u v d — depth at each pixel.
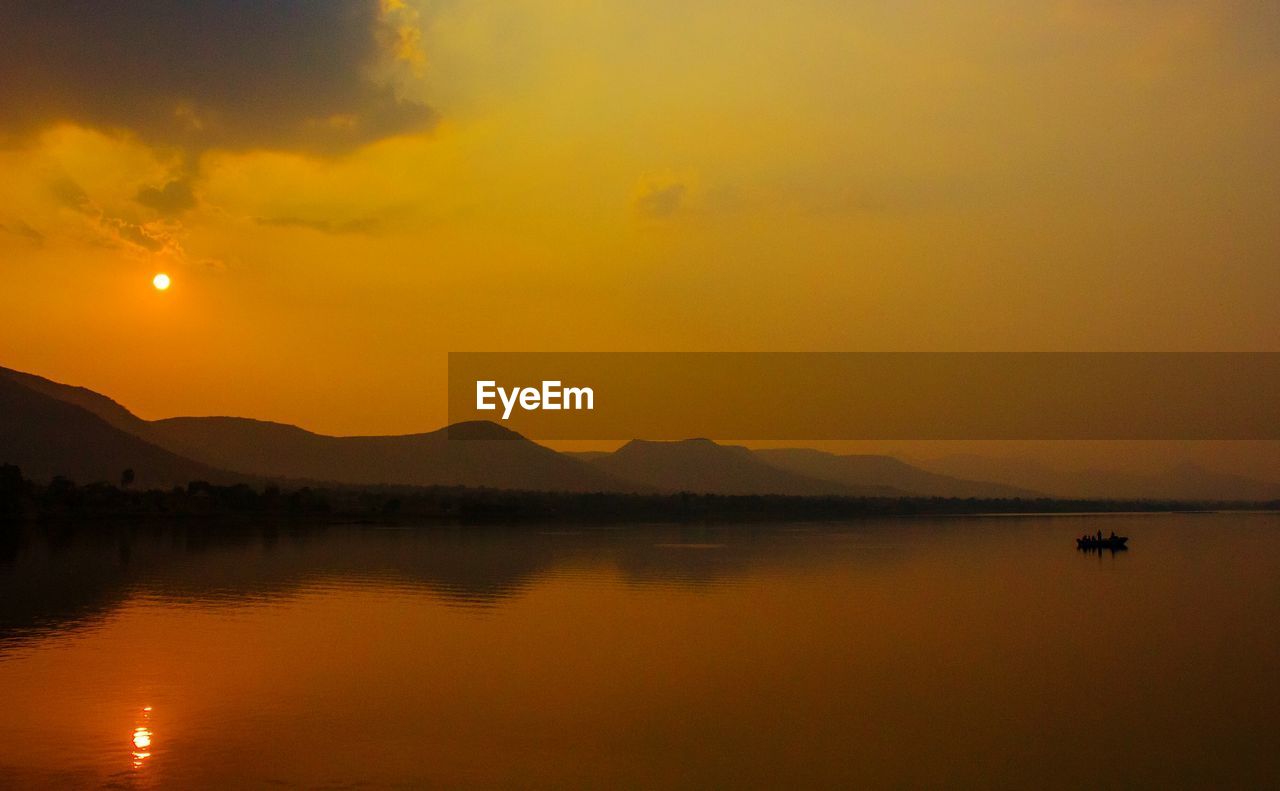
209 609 46.31
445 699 28.38
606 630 41.06
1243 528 168.88
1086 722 26.61
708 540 107.75
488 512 166.00
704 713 27.16
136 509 132.88
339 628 40.97
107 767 21.88
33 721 25.61
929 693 29.89
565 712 27.06
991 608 50.28
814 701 28.66
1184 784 21.77
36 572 62.94
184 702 27.70
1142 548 105.19
